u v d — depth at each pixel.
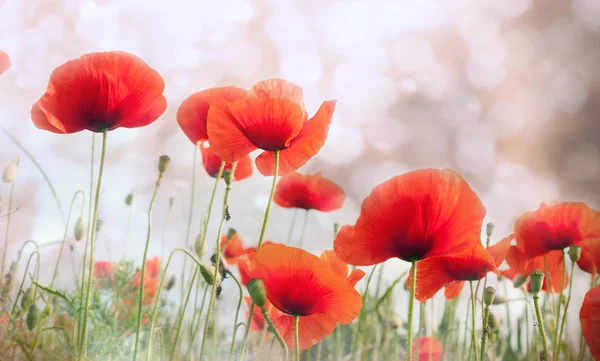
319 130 0.89
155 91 0.93
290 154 0.90
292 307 0.86
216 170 1.05
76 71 0.91
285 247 0.84
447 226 0.83
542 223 0.99
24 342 0.94
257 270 0.85
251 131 0.88
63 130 0.92
